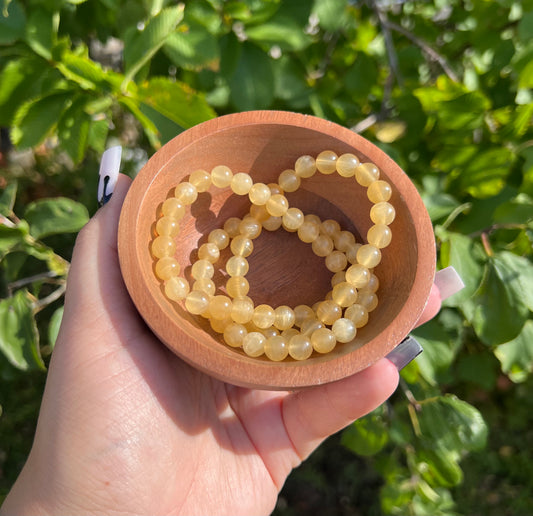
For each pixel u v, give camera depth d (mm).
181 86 198
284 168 213
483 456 413
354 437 262
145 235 185
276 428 229
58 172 471
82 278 183
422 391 251
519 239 246
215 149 198
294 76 263
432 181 256
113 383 179
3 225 218
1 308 240
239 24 236
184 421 198
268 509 231
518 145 257
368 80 280
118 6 225
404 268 188
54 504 174
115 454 178
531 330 249
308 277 213
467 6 305
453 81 252
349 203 215
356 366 162
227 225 210
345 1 234
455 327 269
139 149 408
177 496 197
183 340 161
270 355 177
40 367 244
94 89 205
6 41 193
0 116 210
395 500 280
